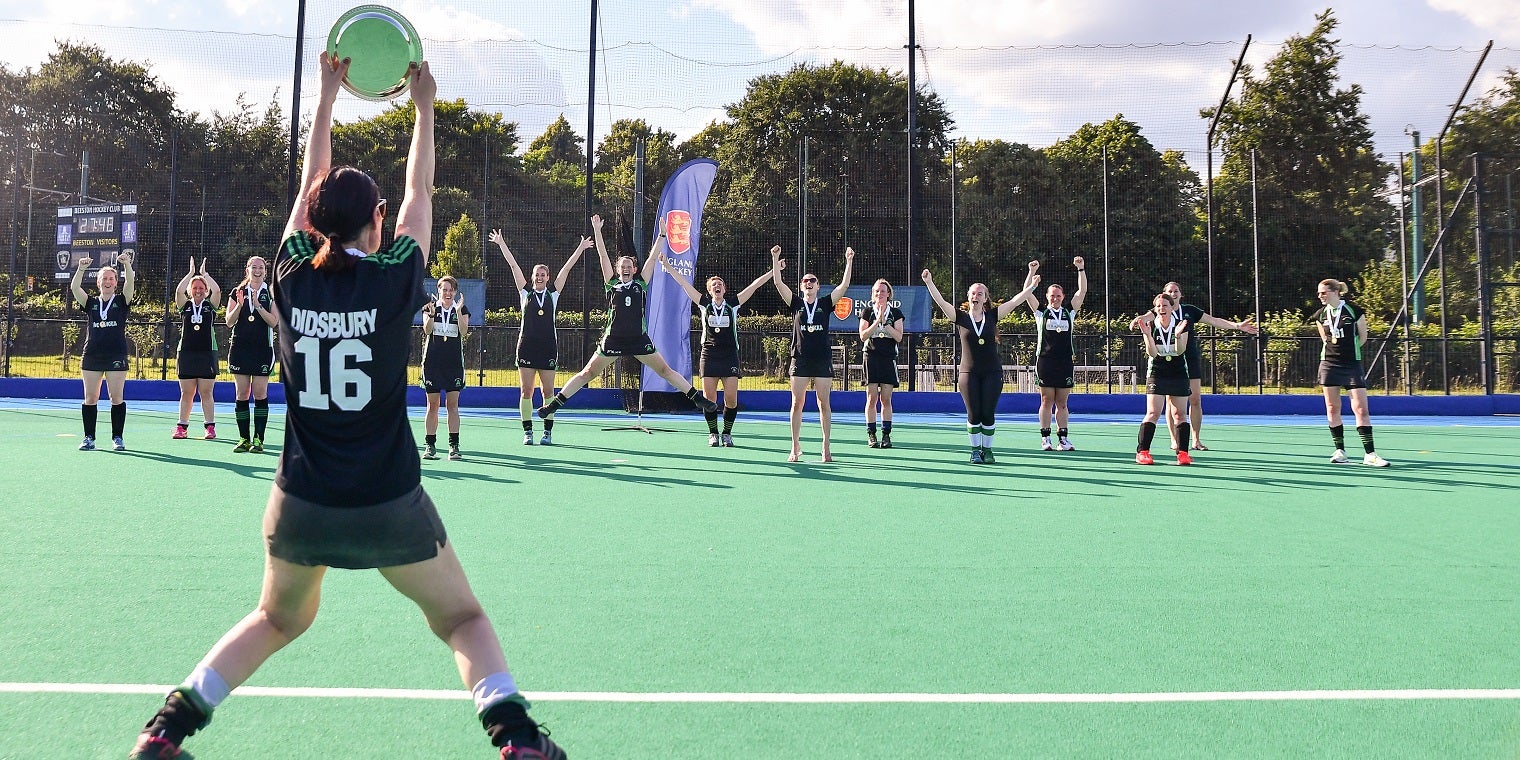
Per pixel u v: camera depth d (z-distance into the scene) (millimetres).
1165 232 34062
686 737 3102
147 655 3807
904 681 3633
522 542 6070
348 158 40062
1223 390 22734
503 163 40719
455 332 10445
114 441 10578
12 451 10414
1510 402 19688
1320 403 19828
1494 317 22031
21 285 33219
